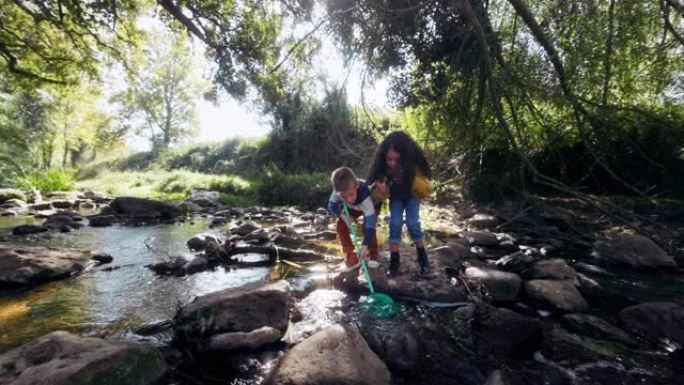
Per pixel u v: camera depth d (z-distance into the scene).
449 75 5.18
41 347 1.77
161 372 1.83
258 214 7.98
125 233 5.66
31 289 3.04
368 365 1.81
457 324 2.45
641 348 2.18
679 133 5.11
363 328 2.36
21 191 9.98
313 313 2.60
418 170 3.06
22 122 16.09
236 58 8.23
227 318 2.22
